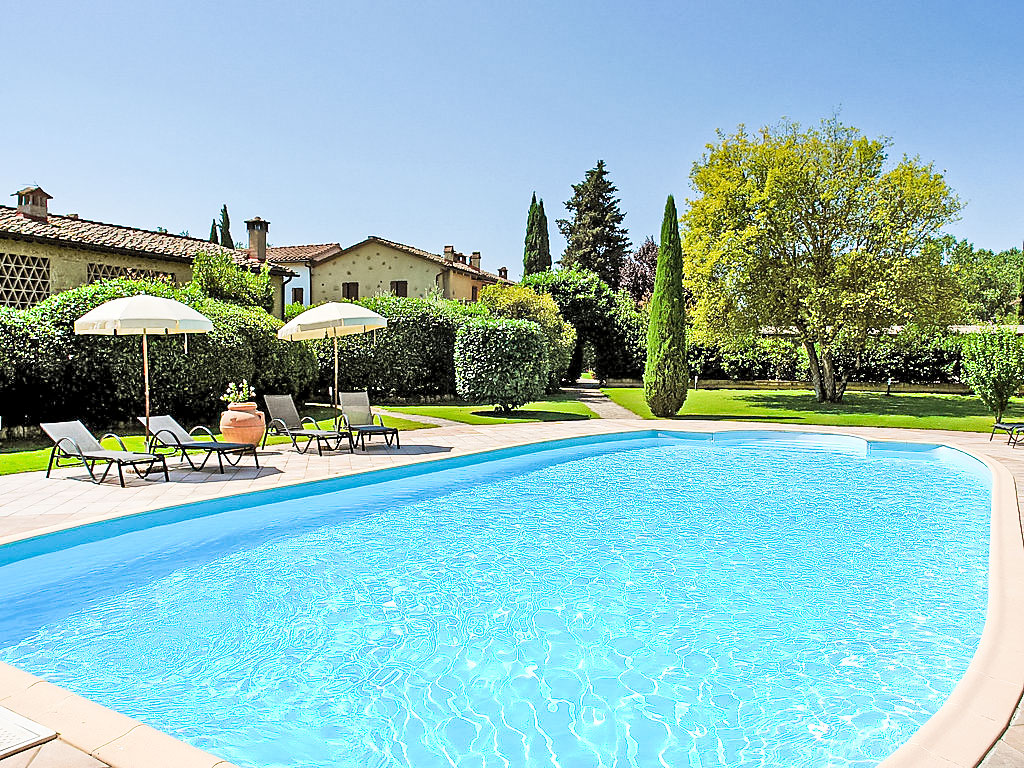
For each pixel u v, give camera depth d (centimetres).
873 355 3038
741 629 480
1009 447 1288
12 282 1892
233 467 1027
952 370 2930
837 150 2366
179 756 261
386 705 376
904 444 1373
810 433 1516
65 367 1241
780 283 2291
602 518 809
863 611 513
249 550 670
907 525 775
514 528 762
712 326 2416
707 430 1541
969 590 559
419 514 827
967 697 308
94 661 427
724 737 339
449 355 2300
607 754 324
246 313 1625
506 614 509
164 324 977
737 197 2344
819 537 724
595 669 420
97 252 2086
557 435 1440
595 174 5522
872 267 2241
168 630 477
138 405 1365
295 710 370
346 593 552
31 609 512
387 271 3725
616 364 3372
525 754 325
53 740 271
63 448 880
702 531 748
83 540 652
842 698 379
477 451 1198
